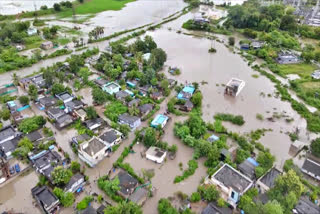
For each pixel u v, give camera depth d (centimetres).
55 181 5656
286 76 11000
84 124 7750
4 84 10050
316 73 10856
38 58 12100
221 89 9981
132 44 12850
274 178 5753
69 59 11581
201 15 18538
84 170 6238
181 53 13275
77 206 5312
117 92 9194
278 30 16100
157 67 11050
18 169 6209
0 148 6725
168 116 8262
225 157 6431
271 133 7638
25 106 8531
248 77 10931
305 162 6225
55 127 7744
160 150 6662
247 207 4994
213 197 5369
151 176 6141
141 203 5425
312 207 5100
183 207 5338
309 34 15462
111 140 6875
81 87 9850
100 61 11512
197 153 6625
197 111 8462
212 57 12875
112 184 5575
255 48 13750
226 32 16238
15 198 5641
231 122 8100
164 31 16650
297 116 8425
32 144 6769
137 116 8125
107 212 4897
